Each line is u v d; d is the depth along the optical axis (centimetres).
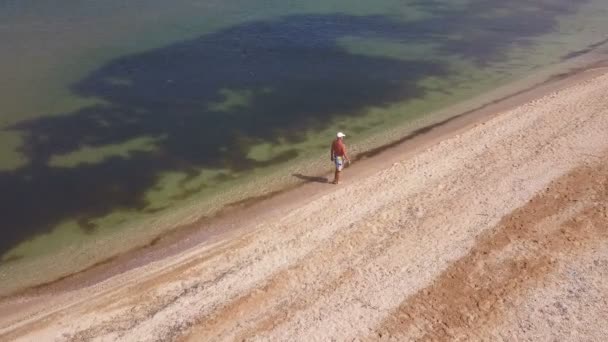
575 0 5394
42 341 1582
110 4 4628
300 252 1859
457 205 2033
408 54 3925
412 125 2902
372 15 4706
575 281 1625
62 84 3288
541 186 2092
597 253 1722
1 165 2528
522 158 2327
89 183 2427
